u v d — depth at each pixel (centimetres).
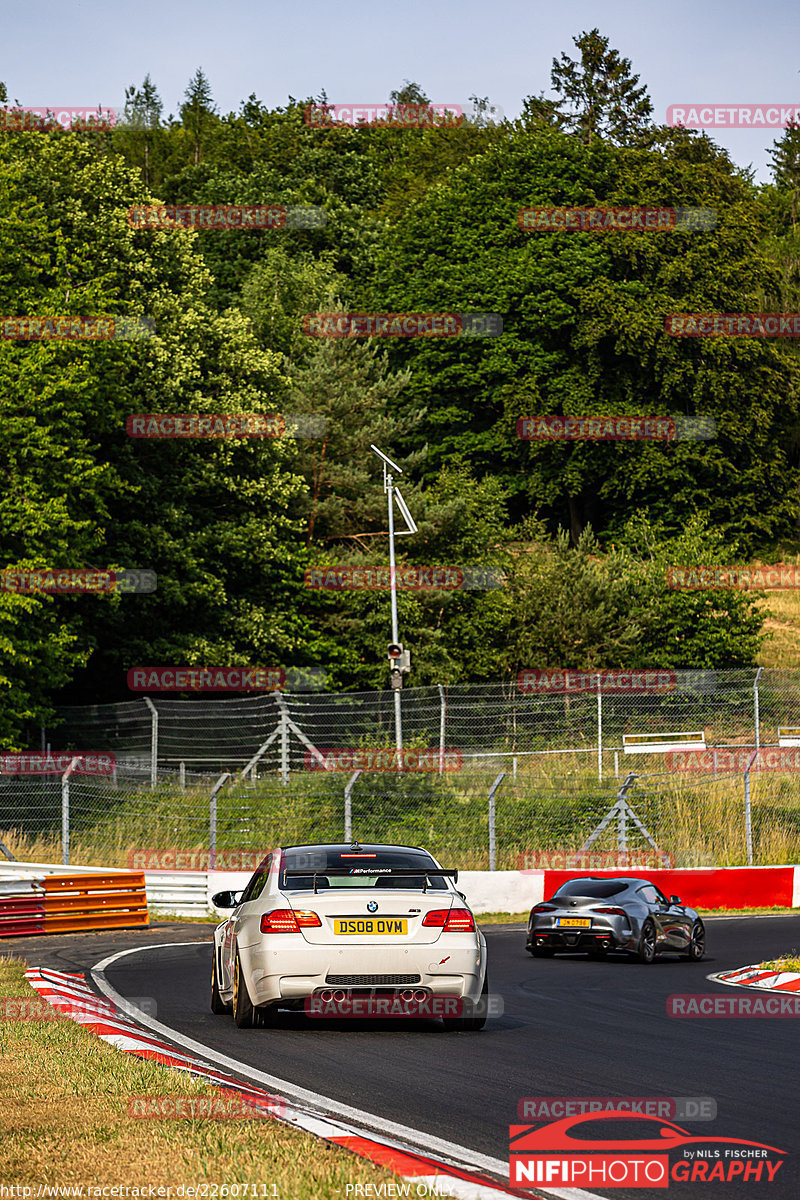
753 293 16175
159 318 11006
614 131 18975
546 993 3481
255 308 15238
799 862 7238
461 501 12688
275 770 7919
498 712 8719
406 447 16012
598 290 15025
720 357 15162
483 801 7369
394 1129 1636
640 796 7294
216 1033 2522
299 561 11462
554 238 15288
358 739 8350
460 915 2595
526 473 15738
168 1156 1409
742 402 15738
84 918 5253
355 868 2669
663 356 15012
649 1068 2161
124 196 11088
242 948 2589
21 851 6397
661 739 8806
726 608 11700
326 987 2484
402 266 16112
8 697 7731
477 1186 1306
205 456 11006
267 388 12250
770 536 16412
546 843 7062
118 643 10138
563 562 11888
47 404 8088
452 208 15938
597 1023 2814
